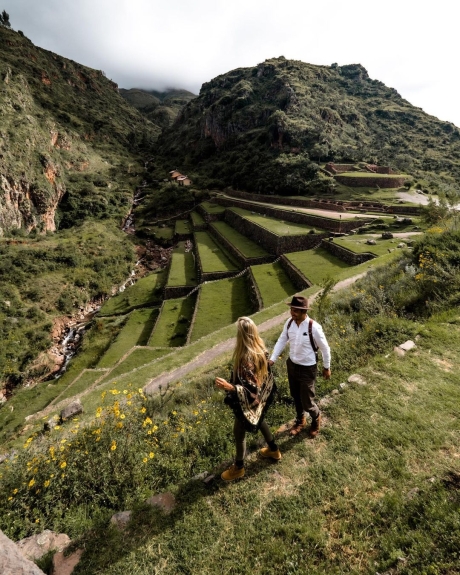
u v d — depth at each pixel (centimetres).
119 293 4538
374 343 700
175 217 7775
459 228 1241
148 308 3753
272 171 7362
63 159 9525
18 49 14925
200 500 389
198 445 536
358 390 534
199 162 12369
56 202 7725
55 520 410
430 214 2630
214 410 680
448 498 321
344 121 10875
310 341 434
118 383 1548
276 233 3956
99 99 18750
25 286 4319
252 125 11075
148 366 1694
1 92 8331
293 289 2766
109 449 500
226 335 1939
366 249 2908
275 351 451
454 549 271
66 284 4588
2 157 6219
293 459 427
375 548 303
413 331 691
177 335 2823
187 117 16088
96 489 461
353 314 1015
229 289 3275
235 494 391
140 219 8188
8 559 295
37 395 2395
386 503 338
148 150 16312
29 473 489
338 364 673
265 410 391
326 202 5256
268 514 358
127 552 341
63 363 3250
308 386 439
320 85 12138
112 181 10206
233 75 14900
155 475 475
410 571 265
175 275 4303
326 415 496
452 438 411
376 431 442
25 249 4947
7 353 3158
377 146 10169
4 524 410
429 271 1005
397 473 376
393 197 5366
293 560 304
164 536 352
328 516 344
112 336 3294
